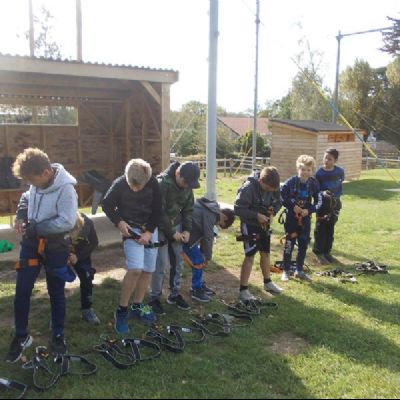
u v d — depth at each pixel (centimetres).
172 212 454
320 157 1823
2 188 868
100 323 432
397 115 4259
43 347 360
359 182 1966
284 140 1891
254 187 500
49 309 462
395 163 3238
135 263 405
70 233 385
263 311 479
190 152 3306
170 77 833
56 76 855
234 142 3381
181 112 3394
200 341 401
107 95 973
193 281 517
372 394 330
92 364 349
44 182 343
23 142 928
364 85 4334
